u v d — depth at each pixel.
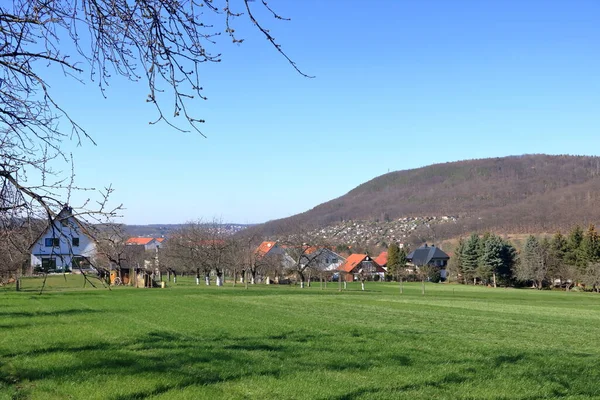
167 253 72.56
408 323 28.28
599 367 14.84
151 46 5.24
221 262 69.00
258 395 11.50
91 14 5.23
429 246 139.00
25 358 14.94
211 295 46.19
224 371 13.60
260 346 17.78
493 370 14.16
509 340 22.03
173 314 27.95
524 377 13.32
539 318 34.25
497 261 102.38
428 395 11.60
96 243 5.11
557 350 18.91
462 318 32.53
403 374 13.61
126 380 12.46
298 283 92.94
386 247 162.12
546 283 101.06
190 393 11.44
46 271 5.18
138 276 54.78
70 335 19.45
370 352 16.83
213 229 74.88
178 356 15.52
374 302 44.50
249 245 76.69
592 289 92.00
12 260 5.28
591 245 91.50
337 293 59.50
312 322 25.91
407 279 121.38
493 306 45.91
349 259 125.06
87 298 37.50
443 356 16.31
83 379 12.56
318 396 11.46
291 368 14.12
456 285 105.06
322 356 15.97
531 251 97.38
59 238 5.15
